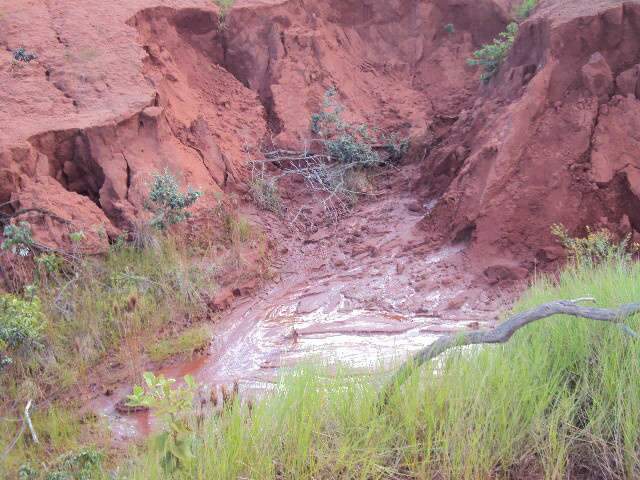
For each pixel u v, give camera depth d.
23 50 10.70
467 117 11.73
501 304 8.32
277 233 10.66
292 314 8.54
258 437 4.89
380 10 15.27
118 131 9.80
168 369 7.39
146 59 11.31
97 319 7.75
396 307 8.48
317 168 12.02
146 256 8.87
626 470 4.77
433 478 4.80
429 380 5.33
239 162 11.52
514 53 11.38
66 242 8.56
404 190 11.89
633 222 9.14
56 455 5.68
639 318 5.62
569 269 8.27
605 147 9.34
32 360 7.05
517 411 4.98
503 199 9.36
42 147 9.38
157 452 4.73
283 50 13.41
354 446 4.87
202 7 13.05
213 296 8.73
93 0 12.38
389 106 13.88
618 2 9.98
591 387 5.24
